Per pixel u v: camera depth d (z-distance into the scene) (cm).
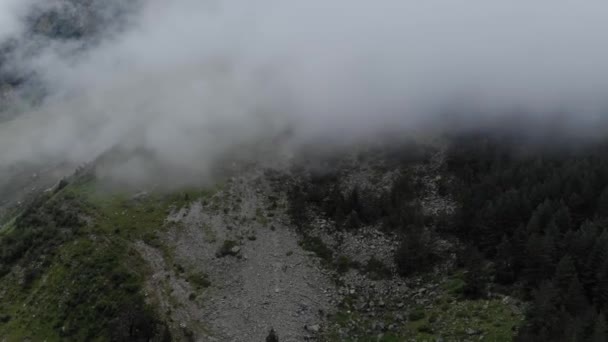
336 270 15912
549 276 13250
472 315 13275
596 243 12812
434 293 14538
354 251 16338
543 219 14412
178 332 14025
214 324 14275
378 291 15150
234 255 16125
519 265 13950
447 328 13175
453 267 15138
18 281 16550
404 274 15400
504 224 15100
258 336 13938
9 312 15700
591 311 11512
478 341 12406
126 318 14100
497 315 12975
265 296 14975
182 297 14962
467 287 14012
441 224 16338
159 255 16188
